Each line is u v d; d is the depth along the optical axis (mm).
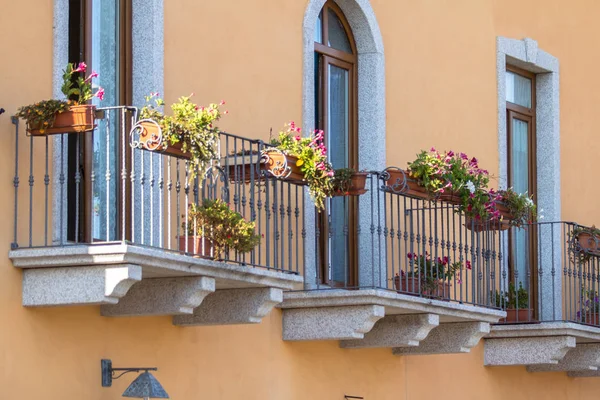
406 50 16344
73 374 11391
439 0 17094
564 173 19578
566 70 19781
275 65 14211
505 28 18438
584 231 18047
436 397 16359
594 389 19812
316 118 15195
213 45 13398
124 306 11695
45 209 10922
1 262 10812
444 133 16938
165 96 12734
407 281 14227
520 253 18844
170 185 11453
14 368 10867
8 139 11023
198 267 11312
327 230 14953
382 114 15711
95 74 11039
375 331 14555
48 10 11492
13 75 11141
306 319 13773
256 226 13797
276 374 13766
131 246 10539
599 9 20766
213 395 12930
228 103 13539
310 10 14734
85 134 11977
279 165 12492
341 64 15570
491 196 15258
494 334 17031
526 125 19297
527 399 18203
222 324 12547
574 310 19266
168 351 12438
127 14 12594
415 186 14406
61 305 10922
